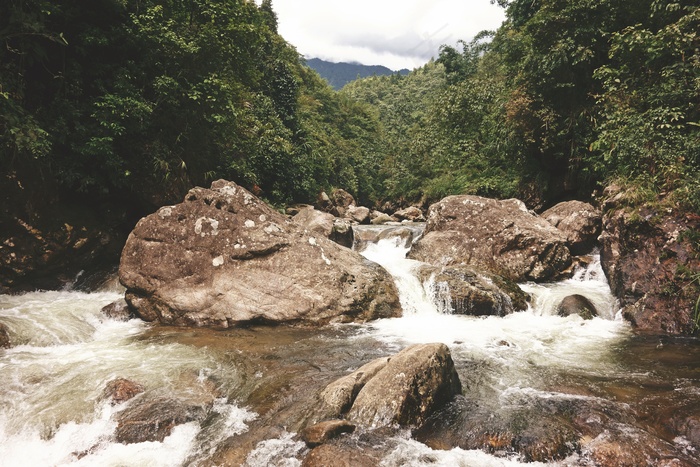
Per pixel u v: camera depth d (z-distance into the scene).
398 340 7.26
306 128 35.47
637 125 9.58
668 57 10.17
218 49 13.05
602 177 13.05
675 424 4.27
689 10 9.60
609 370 5.91
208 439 4.47
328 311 8.20
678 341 6.93
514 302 8.98
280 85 31.31
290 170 23.70
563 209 12.55
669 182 8.66
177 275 8.39
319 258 8.73
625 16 12.43
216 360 6.36
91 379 5.61
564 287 10.02
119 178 11.08
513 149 17.27
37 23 8.22
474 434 4.32
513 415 4.64
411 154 34.94
